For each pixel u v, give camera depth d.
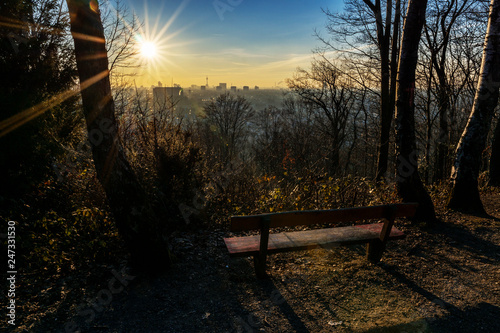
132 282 3.26
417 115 15.37
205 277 3.43
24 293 3.01
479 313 2.75
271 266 3.72
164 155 5.31
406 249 4.15
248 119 35.34
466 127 5.61
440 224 5.00
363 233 3.72
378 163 10.09
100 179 3.18
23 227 3.90
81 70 2.89
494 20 5.03
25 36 5.34
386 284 3.29
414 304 2.91
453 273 3.51
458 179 5.66
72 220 4.23
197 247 4.20
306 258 3.93
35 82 5.34
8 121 4.02
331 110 21.28
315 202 5.73
